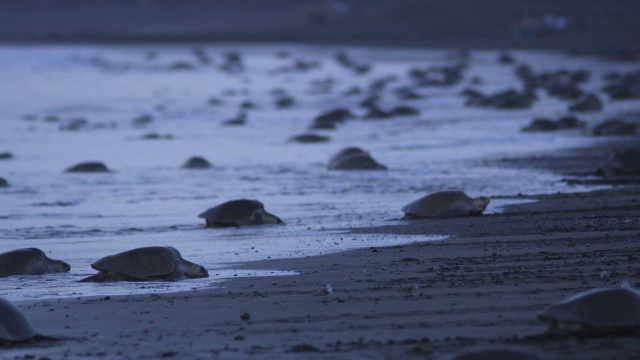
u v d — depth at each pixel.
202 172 91.25
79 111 168.38
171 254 45.62
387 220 61.91
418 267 45.12
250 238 56.66
